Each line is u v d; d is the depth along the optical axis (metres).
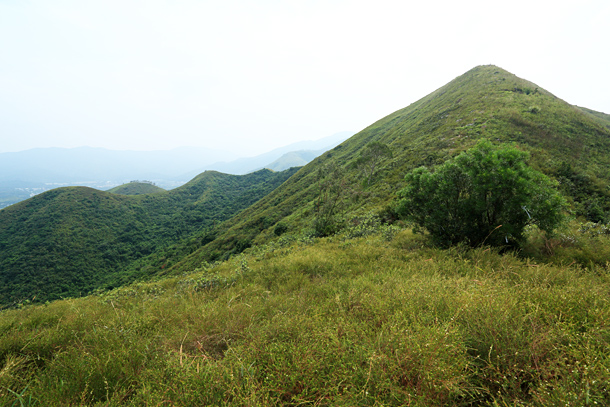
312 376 1.79
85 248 94.75
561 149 22.64
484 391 1.74
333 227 16.31
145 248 104.62
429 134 36.38
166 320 3.71
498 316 2.17
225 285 5.96
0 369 2.51
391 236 9.28
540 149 22.14
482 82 48.53
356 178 36.06
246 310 3.54
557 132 25.44
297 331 2.52
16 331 3.53
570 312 2.23
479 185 6.14
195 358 2.25
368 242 9.33
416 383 1.72
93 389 2.11
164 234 117.31
